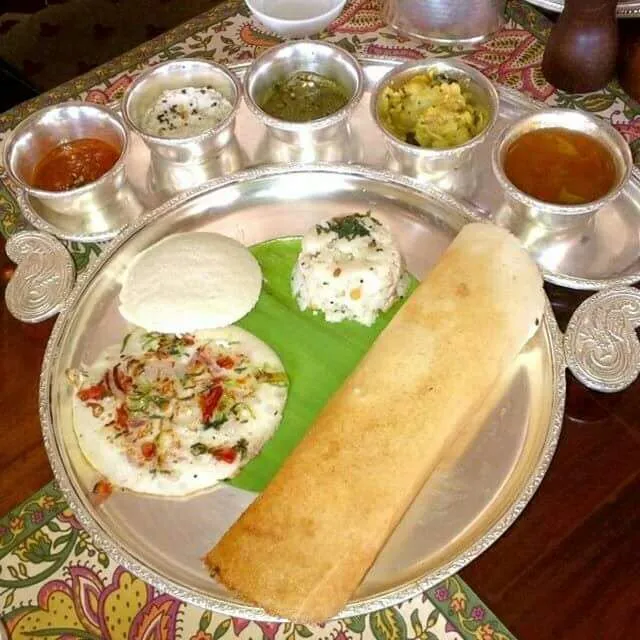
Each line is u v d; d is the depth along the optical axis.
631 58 1.44
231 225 1.38
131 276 1.31
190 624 1.01
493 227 1.26
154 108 1.45
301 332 1.26
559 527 1.04
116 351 1.25
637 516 1.04
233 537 1.03
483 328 1.16
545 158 1.29
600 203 1.19
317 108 1.44
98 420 1.17
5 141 1.44
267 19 1.56
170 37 1.68
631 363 1.15
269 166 1.38
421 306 1.20
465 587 1.01
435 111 1.36
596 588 1.00
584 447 1.11
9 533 1.10
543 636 0.97
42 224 1.36
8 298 1.29
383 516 1.03
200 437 1.15
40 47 2.64
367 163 1.43
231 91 1.45
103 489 1.11
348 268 1.25
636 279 1.22
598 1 1.34
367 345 1.25
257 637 1.00
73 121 1.40
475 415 1.15
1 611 1.04
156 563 1.04
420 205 1.37
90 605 1.04
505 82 1.53
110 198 1.41
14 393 1.22
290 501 1.04
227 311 1.26
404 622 1.00
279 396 1.20
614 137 1.25
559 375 1.13
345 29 1.65
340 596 0.98
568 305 1.24
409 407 1.10
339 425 1.10
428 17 1.57
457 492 1.08
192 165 1.45
